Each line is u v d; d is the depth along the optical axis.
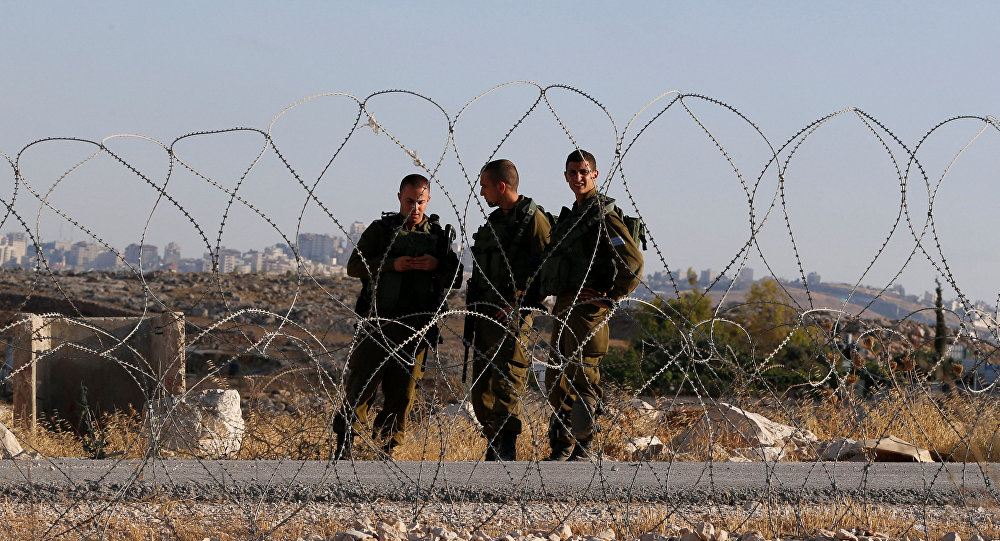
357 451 23.38
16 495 16.95
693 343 16.84
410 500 17.81
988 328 16.92
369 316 19.94
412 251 24.02
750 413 27.30
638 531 16.55
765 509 18.02
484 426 23.47
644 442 26.38
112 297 132.50
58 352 34.19
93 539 15.07
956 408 26.11
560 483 18.80
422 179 24.38
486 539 15.05
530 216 23.75
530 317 23.92
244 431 24.44
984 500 18.58
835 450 25.36
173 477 18.02
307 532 15.84
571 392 22.75
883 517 17.62
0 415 31.62
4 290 129.88
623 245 22.36
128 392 34.72
